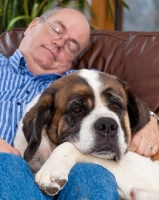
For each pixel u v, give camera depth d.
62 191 1.92
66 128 2.21
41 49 3.28
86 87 2.25
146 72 3.09
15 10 4.91
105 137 2.08
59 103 2.27
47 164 1.95
